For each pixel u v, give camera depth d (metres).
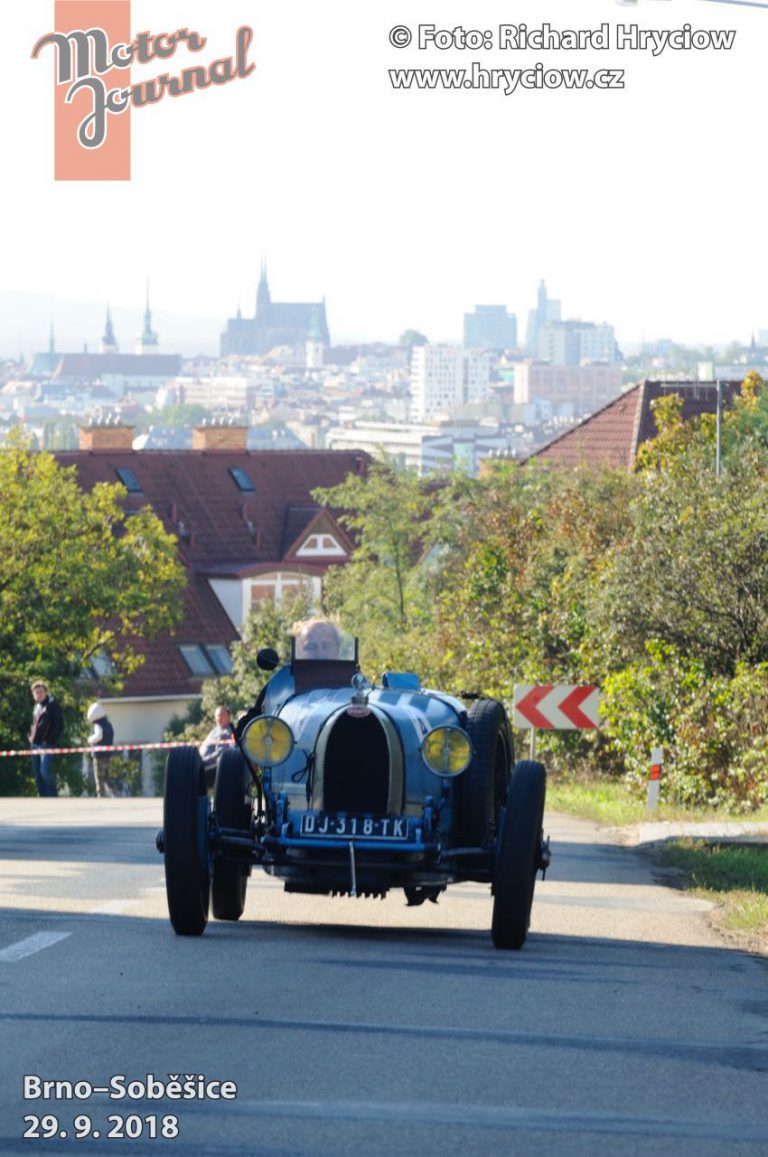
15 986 19.34
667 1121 14.33
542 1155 13.09
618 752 75.62
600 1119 14.27
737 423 108.50
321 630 25.98
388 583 149.75
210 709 148.75
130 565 123.12
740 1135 13.99
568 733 80.19
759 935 27.36
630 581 65.00
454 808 24.98
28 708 112.94
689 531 64.19
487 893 32.38
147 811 60.47
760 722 61.69
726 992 21.27
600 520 89.69
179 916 23.91
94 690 125.19
